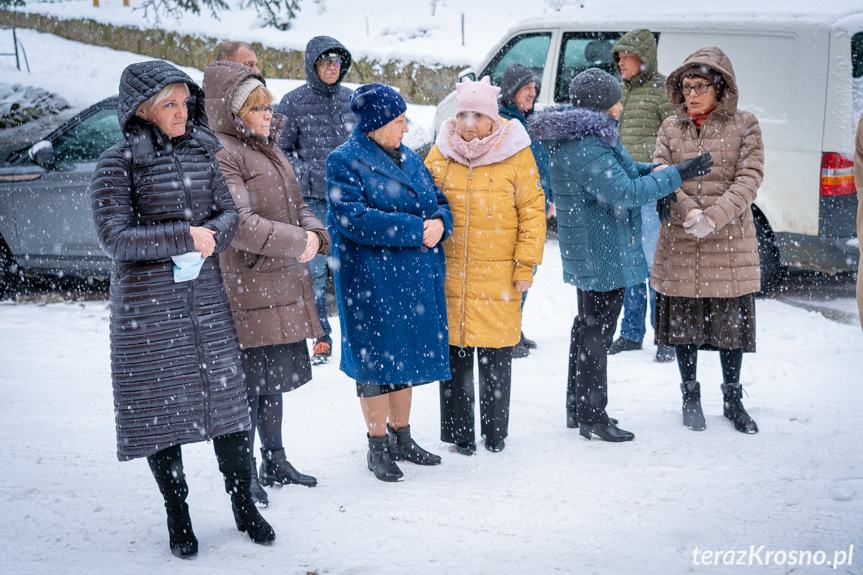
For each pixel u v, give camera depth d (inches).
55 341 249.8
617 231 160.1
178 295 118.5
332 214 150.5
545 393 196.7
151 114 117.0
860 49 242.2
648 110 232.2
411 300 148.9
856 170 128.7
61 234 292.5
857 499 135.0
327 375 215.2
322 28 567.5
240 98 138.4
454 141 156.4
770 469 147.9
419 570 114.9
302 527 130.4
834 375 197.3
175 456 120.7
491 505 136.9
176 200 119.0
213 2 552.7
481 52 489.4
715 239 165.3
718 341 165.6
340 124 224.8
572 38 298.0
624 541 122.6
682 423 173.2
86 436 176.7
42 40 634.2
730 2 277.1
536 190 157.8
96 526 132.9
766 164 252.5
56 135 295.3
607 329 164.1
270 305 140.6
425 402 195.6
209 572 115.6
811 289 272.5
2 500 143.7
